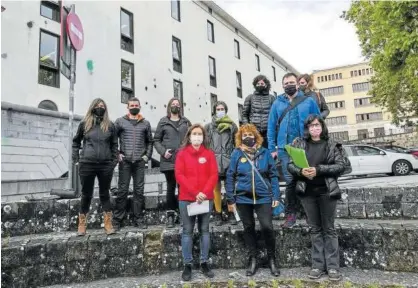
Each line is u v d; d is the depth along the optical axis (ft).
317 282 11.23
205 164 12.94
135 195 15.74
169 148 15.47
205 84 64.08
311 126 12.21
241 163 12.89
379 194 15.07
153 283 12.09
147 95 49.01
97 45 40.86
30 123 26.99
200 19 65.51
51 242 12.89
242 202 12.64
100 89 40.57
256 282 11.53
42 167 27.63
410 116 60.80
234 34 77.51
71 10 18.11
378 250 12.48
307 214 12.04
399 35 34.12
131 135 15.66
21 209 14.99
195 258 13.53
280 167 14.83
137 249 13.43
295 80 14.07
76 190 17.37
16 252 12.33
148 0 51.72
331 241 11.62
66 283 12.71
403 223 13.28
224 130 15.67
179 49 58.29
